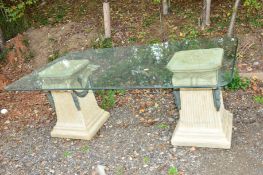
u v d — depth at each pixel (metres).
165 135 3.77
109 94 4.62
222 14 5.59
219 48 3.54
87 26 5.94
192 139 3.52
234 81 4.37
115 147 3.72
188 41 4.11
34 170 3.59
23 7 5.78
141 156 3.53
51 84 3.65
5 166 3.72
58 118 4.02
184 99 3.44
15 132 4.27
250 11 5.51
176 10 5.89
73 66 3.74
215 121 3.44
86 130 3.89
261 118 3.82
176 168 3.30
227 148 3.43
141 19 5.86
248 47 4.92
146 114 4.19
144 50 4.09
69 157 3.69
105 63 3.89
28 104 4.82
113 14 6.14
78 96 3.81
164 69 3.47
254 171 3.15
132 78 3.41
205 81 3.05
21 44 5.84
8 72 5.61
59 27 6.05
